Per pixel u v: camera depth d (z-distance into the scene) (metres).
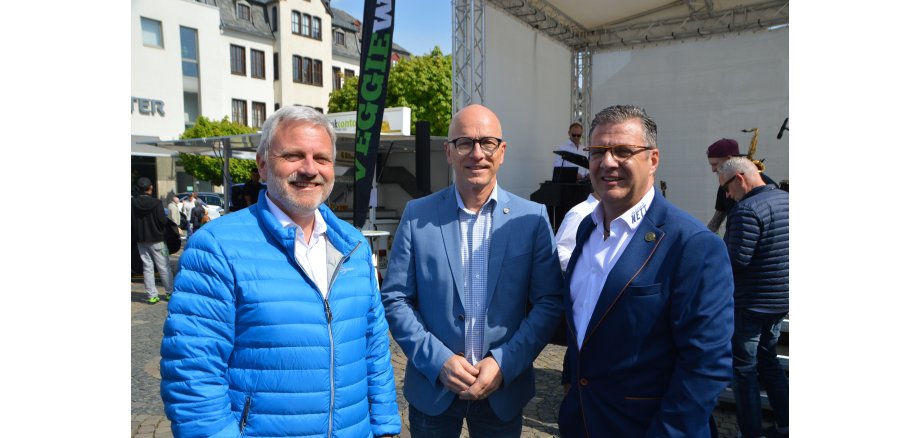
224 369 1.48
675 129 9.66
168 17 26.42
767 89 8.81
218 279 1.47
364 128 6.43
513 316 2.08
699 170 9.48
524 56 8.70
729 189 3.21
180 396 1.41
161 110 26.12
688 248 1.66
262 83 31.89
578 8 9.02
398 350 5.13
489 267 2.09
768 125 8.84
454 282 2.08
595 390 1.82
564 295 2.03
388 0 6.29
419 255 2.14
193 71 27.81
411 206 2.27
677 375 1.64
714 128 9.30
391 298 2.13
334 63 36.59
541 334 2.04
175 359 1.43
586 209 2.89
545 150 9.50
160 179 26.06
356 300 1.70
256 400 1.48
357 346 1.68
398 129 8.78
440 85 20.55
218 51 28.58
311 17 33.84
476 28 7.44
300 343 1.51
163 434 3.40
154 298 7.36
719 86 9.21
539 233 2.16
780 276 2.97
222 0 30.80
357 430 1.66
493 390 1.97
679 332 1.65
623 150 1.78
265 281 1.51
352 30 38.31
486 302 2.07
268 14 32.56
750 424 3.07
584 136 10.47
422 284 2.12
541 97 9.30
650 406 1.72
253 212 1.63
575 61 10.38
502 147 2.13
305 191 1.59
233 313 1.48
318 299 1.58
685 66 9.48
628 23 9.80
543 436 3.34
